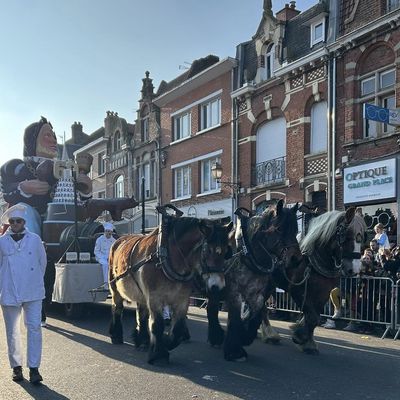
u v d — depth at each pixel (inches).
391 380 228.2
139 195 1168.2
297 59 691.4
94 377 230.4
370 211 578.9
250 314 262.1
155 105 1089.4
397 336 338.3
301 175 682.2
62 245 443.8
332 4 651.5
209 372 239.6
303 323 298.8
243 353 262.2
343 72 621.6
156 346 252.8
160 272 248.4
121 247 309.0
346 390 211.9
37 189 510.3
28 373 237.6
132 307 483.8
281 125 740.7
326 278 275.0
